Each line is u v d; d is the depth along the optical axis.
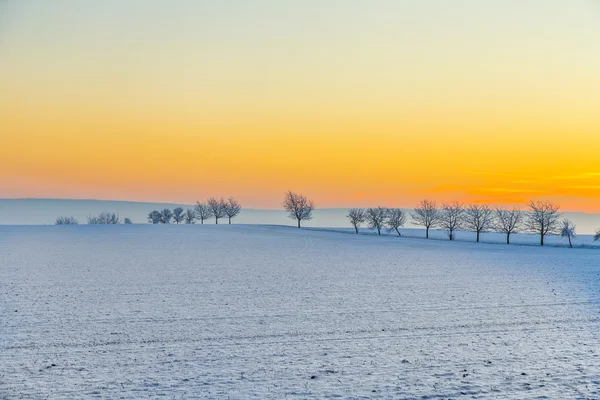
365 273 49.50
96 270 51.09
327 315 28.77
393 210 151.12
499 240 127.62
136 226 154.25
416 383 17.50
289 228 156.62
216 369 19.02
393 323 26.75
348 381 17.72
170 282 42.25
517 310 30.33
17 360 20.16
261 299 34.00
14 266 54.50
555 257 71.88
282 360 20.12
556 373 18.55
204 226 159.25
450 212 135.00
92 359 20.30
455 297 35.00
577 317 28.36
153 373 18.56
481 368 19.11
